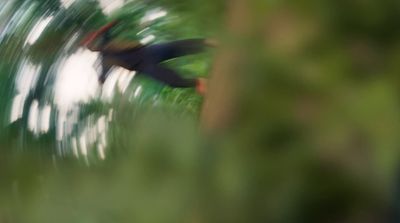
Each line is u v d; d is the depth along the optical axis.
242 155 3.14
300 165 2.99
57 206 3.99
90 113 7.68
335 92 3.02
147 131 3.66
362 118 2.96
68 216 3.84
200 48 4.93
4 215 4.27
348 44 3.07
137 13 7.91
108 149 4.80
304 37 3.07
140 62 5.41
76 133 7.65
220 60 3.45
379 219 2.90
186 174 3.28
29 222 4.09
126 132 4.50
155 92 5.48
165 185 3.32
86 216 3.67
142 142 3.59
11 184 4.44
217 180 3.14
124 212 3.39
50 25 8.80
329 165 2.93
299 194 2.99
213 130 3.33
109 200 3.61
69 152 4.96
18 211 4.20
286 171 2.95
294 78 3.08
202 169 3.26
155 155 3.45
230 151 3.17
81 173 4.17
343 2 3.11
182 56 5.23
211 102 3.50
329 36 3.12
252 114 3.14
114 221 3.48
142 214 3.27
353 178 2.94
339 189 2.92
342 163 2.94
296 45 3.11
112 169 3.84
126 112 5.95
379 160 2.92
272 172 3.01
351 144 2.95
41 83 8.73
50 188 4.22
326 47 3.11
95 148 5.00
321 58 3.09
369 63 3.04
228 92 3.31
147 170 3.42
